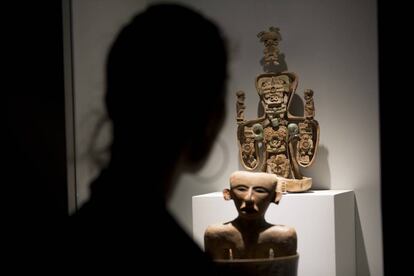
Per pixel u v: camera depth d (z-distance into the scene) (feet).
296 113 9.80
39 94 6.22
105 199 4.75
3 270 5.24
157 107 5.43
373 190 9.33
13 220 5.69
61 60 6.59
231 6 9.94
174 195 9.42
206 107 6.18
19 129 5.99
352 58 9.43
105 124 7.33
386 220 6.79
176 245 4.37
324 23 9.62
